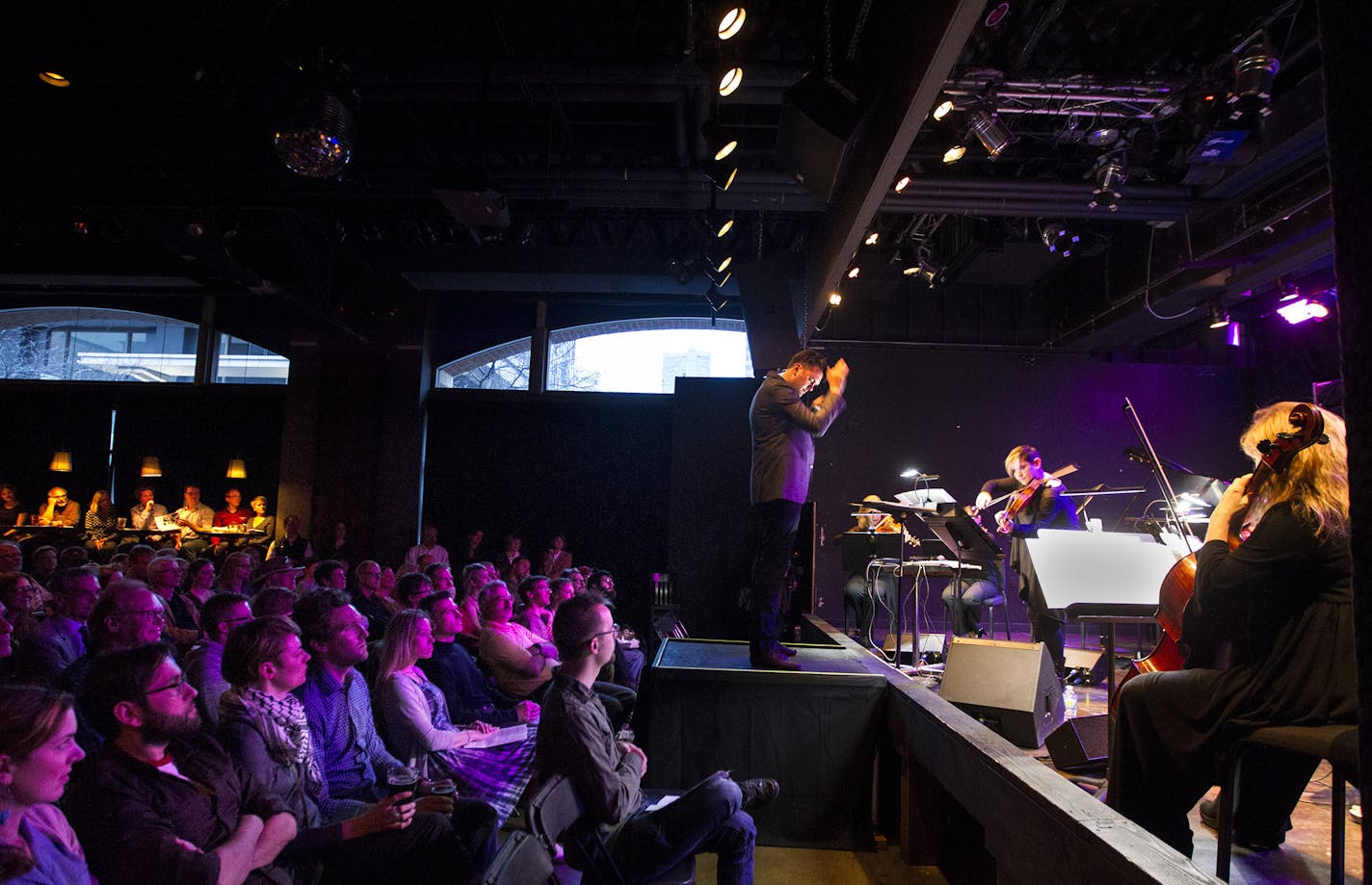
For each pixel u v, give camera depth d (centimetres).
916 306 1003
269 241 994
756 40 529
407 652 328
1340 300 51
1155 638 548
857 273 816
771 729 356
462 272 980
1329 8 52
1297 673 181
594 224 994
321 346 1118
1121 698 215
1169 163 631
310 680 270
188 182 720
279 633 232
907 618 913
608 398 1149
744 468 935
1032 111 551
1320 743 168
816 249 777
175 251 793
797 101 410
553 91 586
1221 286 726
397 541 1088
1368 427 49
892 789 356
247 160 714
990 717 328
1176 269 721
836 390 346
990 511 936
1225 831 189
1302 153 576
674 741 357
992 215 691
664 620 826
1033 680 320
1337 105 52
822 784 353
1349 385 50
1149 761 207
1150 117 552
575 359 1198
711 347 1197
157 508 1083
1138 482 955
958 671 334
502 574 1019
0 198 753
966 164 671
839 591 952
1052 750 299
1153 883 142
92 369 1218
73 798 176
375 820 217
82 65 557
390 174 712
